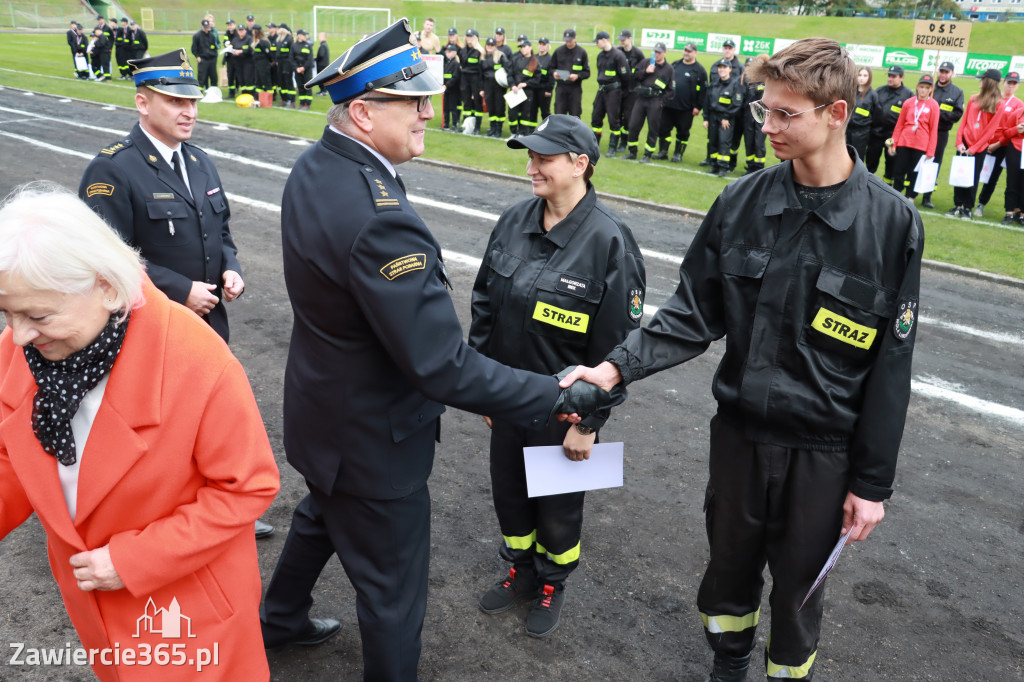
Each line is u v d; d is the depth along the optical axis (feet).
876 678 9.87
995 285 26.08
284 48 58.90
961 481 14.62
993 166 34.55
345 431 7.64
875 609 11.18
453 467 14.42
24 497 6.42
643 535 12.65
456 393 7.21
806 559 7.93
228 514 6.07
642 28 175.52
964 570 12.12
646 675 9.80
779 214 7.45
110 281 5.37
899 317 7.15
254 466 6.20
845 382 7.49
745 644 8.98
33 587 10.68
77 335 5.39
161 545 5.82
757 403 7.66
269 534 12.21
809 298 7.39
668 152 47.52
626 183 37.58
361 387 7.52
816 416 7.50
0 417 5.95
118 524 5.98
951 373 19.19
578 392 7.74
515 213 10.14
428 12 190.70
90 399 5.75
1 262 4.87
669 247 28.04
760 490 8.00
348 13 184.85
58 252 5.01
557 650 10.16
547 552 10.40
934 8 189.67
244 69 61.77
